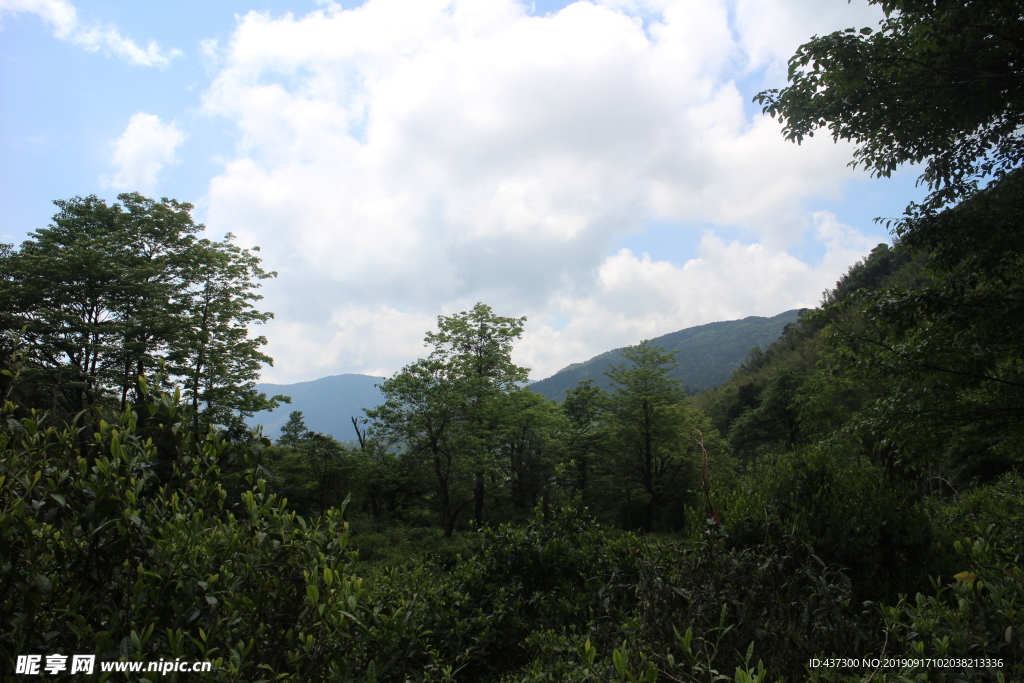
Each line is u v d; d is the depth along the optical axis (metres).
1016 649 2.48
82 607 2.24
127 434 2.44
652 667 2.21
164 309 20.88
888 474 5.34
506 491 32.06
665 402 34.19
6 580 2.09
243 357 22.41
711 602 3.38
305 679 2.34
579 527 6.96
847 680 2.65
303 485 27.31
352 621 2.57
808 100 8.06
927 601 3.04
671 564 4.11
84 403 18.42
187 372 19.92
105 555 2.22
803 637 2.98
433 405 25.84
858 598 3.87
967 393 8.45
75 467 2.39
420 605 4.36
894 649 2.97
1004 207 7.81
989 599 2.84
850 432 8.93
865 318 8.80
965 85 7.34
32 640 2.02
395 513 34.19
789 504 4.90
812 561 3.90
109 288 19.75
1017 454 9.09
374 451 33.59
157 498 2.54
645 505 34.00
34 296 18.50
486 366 30.53
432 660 3.74
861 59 7.32
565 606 5.60
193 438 2.74
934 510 5.76
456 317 30.81
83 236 20.67
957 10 6.74
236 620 2.38
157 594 2.24
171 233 23.03
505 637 5.45
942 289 8.06
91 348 18.94
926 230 8.16
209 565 2.48
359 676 2.64
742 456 41.88
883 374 8.59
